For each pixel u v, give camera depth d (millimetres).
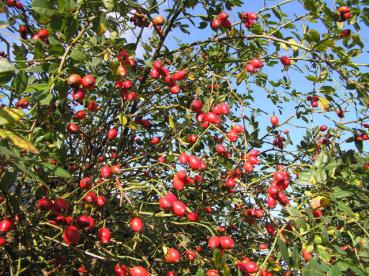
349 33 401
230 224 522
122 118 452
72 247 341
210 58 584
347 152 389
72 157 506
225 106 471
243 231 533
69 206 397
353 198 403
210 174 532
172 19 514
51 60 324
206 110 500
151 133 639
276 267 360
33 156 294
